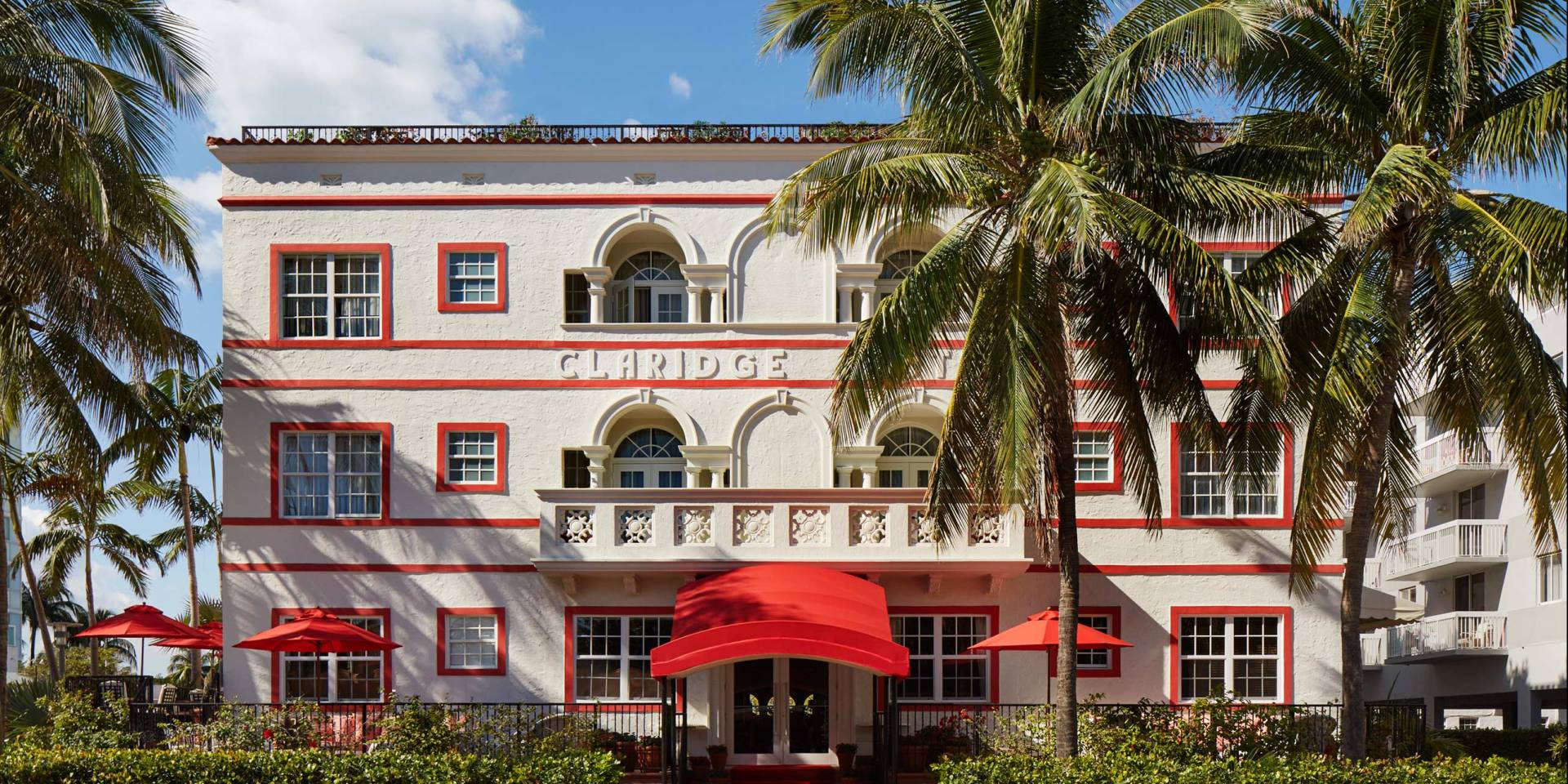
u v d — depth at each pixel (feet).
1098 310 69.10
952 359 93.50
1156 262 65.46
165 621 94.17
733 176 95.20
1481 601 133.08
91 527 123.65
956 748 85.61
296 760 64.59
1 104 69.72
